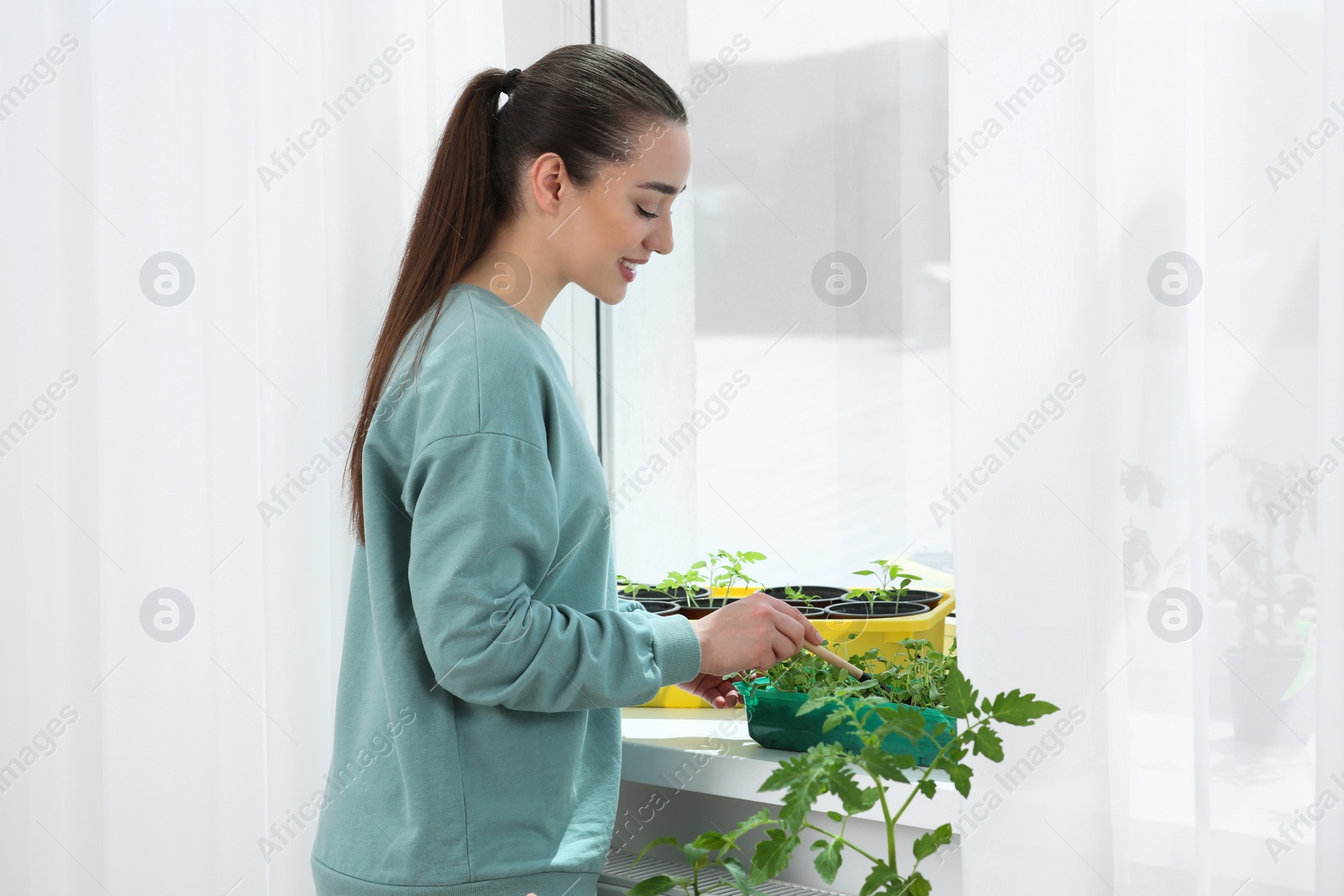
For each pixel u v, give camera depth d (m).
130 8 1.27
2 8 1.29
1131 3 0.92
